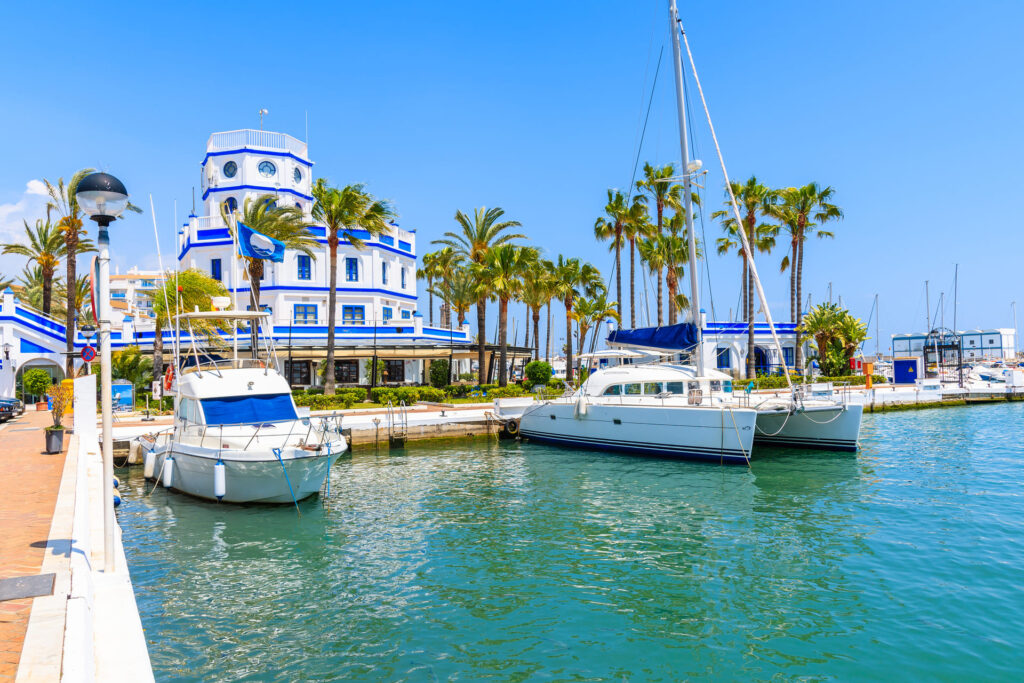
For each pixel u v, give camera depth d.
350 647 8.59
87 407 21.14
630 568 11.52
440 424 28.89
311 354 37.44
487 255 41.78
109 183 7.35
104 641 5.59
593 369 32.97
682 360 27.02
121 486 19.38
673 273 49.34
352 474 21.25
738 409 21.45
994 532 13.00
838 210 52.75
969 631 8.56
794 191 52.66
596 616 9.48
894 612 9.25
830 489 17.67
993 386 48.91
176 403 19.45
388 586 10.85
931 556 11.58
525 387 42.56
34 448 18.58
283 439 17.02
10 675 4.43
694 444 22.38
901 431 30.61
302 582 11.09
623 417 24.42
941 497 16.27
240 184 45.28
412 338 43.06
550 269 51.12
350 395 35.53
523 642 8.68
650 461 22.84
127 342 41.03
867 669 7.69
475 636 8.88
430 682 7.62
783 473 20.12
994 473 19.38
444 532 14.03
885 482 18.38
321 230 45.56
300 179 47.94
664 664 7.99
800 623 9.03
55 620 5.45
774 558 11.82
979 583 10.21
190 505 16.66
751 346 48.03
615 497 17.27
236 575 11.48
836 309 53.78
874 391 41.50
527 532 13.95
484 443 28.53
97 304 7.53
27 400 39.56
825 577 10.75
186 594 10.59
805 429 24.41
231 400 17.95
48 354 40.19
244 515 15.64
